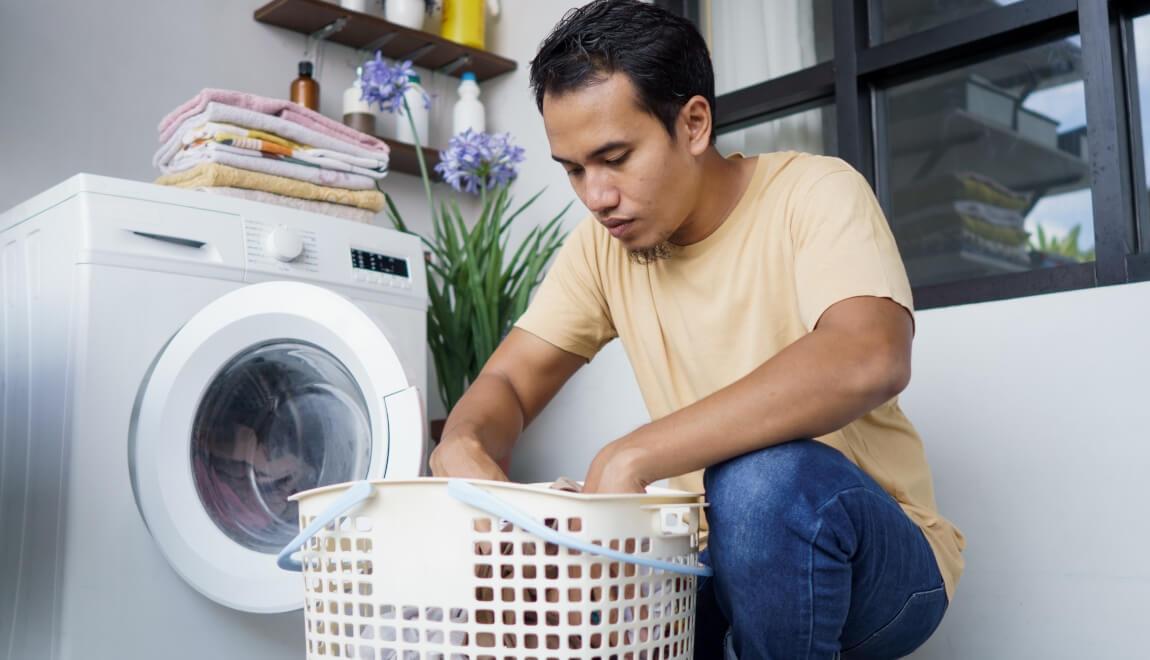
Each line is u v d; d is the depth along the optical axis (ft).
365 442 5.49
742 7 7.99
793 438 3.06
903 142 7.00
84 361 4.81
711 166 3.86
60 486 4.77
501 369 4.30
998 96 6.59
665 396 4.18
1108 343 5.17
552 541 2.60
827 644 3.07
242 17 8.21
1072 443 5.24
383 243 6.34
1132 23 5.89
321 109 8.62
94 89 7.34
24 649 4.84
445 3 9.16
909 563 3.25
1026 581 5.34
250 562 5.00
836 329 3.21
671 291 4.09
